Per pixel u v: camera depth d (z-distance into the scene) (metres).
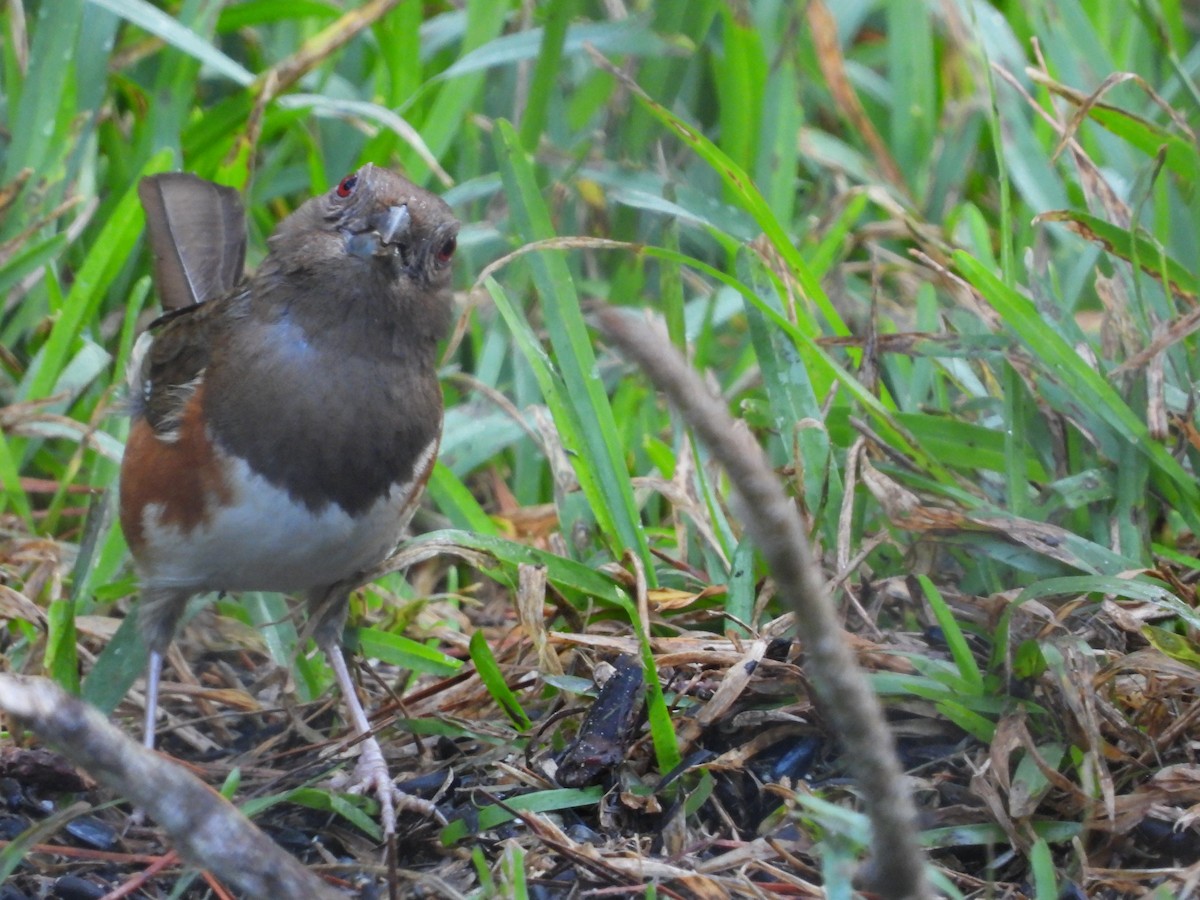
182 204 10.34
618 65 12.54
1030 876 7.06
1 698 5.43
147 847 7.56
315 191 12.02
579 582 8.73
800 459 8.87
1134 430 8.77
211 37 11.95
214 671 9.58
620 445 9.16
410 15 12.36
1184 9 15.44
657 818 7.53
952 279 9.66
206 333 8.23
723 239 10.06
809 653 5.09
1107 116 10.49
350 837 7.77
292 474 8.02
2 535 9.77
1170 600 7.60
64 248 10.84
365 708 9.09
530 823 7.12
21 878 7.22
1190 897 6.71
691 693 8.00
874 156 12.85
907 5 13.05
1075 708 7.21
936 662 8.00
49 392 10.23
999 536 8.41
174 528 8.20
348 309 8.01
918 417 9.38
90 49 11.66
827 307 10.03
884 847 5.25
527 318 11.54
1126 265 9.88
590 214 12.26
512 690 8.52
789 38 12.05
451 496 10.04
